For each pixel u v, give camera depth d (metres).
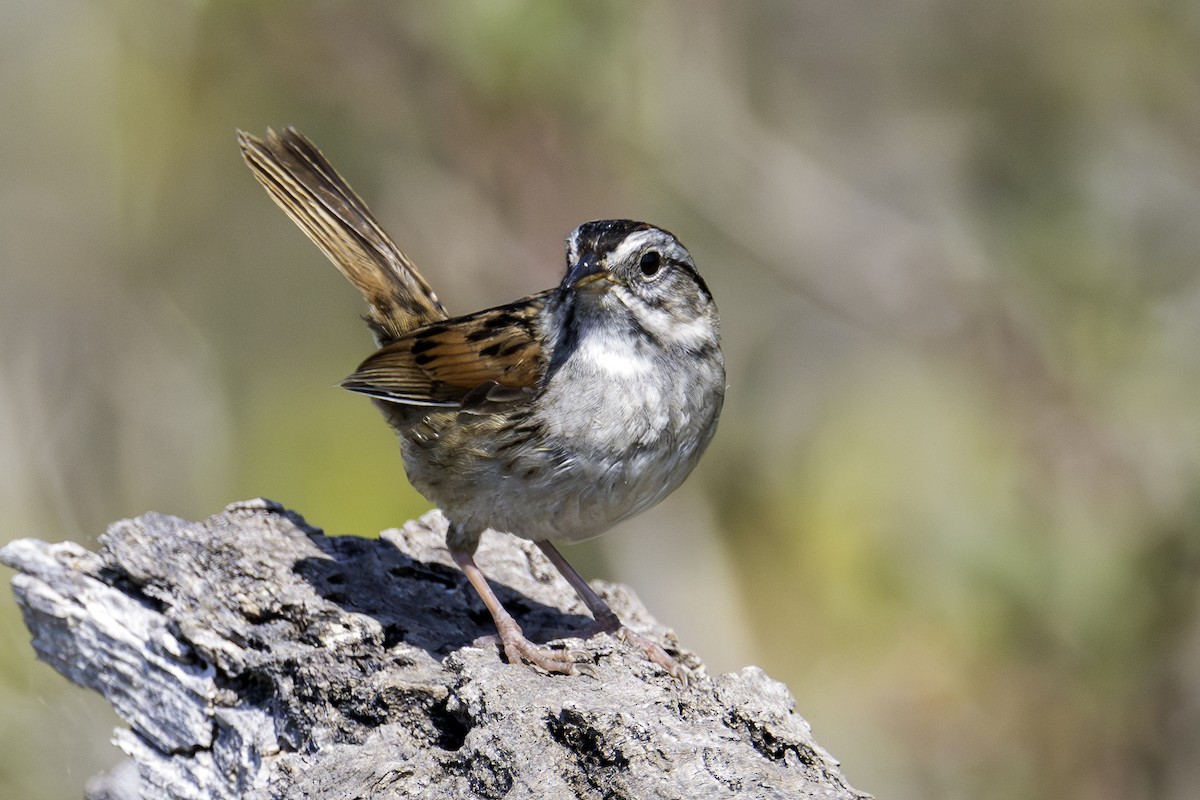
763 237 14.47
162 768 7.51
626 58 12.45
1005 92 14.93
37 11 13.76
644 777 5.82
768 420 14.36
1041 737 11.84
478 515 7.82
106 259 14.21
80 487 13.26
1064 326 13.30
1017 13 14.94
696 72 13.98
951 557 11.78
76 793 8.74
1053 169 14.09
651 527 13.70
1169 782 11.71
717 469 13.96
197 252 14.54
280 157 9.24
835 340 14.98
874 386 14.07
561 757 6.07
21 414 13.14
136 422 13.63
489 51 12.01
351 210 9.14
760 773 5.84
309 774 6.50
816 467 13.25
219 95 13.66
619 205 13.10
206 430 13.79
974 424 13.14
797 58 15.88
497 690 6.45
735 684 6.50
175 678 7.46
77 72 13.84
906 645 12.02
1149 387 12.82
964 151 15.16
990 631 11.73
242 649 7.27
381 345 9.11
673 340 7.69
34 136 14.05
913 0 15.53
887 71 15.73
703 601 13.46
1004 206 14.20
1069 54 14.63
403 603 7.87
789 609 12.97
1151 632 11.75
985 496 12.23
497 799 6.04
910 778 11.96
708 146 14.14
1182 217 13.73
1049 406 12.90
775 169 14.45
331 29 13.05
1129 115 14.39
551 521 7.77
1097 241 13.56
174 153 14.03
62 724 8.93
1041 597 11.63
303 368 14.58
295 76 13.26
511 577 8.61
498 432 7.59
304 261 14.65
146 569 7.70
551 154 12.90
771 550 13.27
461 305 13.17
